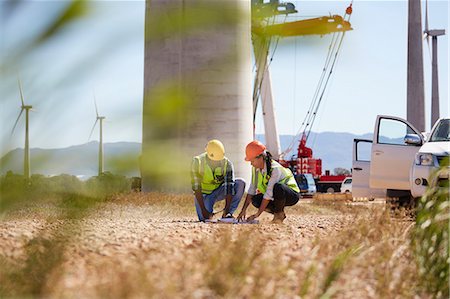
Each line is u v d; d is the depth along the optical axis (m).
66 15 1.41
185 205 16.55
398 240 8.88
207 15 1.67
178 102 1.64
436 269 6.63
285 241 9.91
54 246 4.27
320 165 76.94
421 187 18.23
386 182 21.28
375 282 6.66
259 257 7.20
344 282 6.49
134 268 5.43
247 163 38.12
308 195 69.94
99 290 4.52
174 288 4.93
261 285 5.53
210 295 5.10
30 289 4.33
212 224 14.12
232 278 5.48
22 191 1.57
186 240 9.55
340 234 9.99
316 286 6.00
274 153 75.12
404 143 21.16
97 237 8.65
